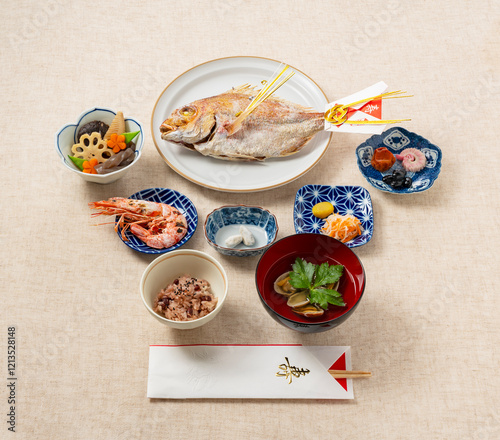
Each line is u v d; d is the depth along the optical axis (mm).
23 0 991
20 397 681
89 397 682
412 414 677
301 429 668
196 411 676
